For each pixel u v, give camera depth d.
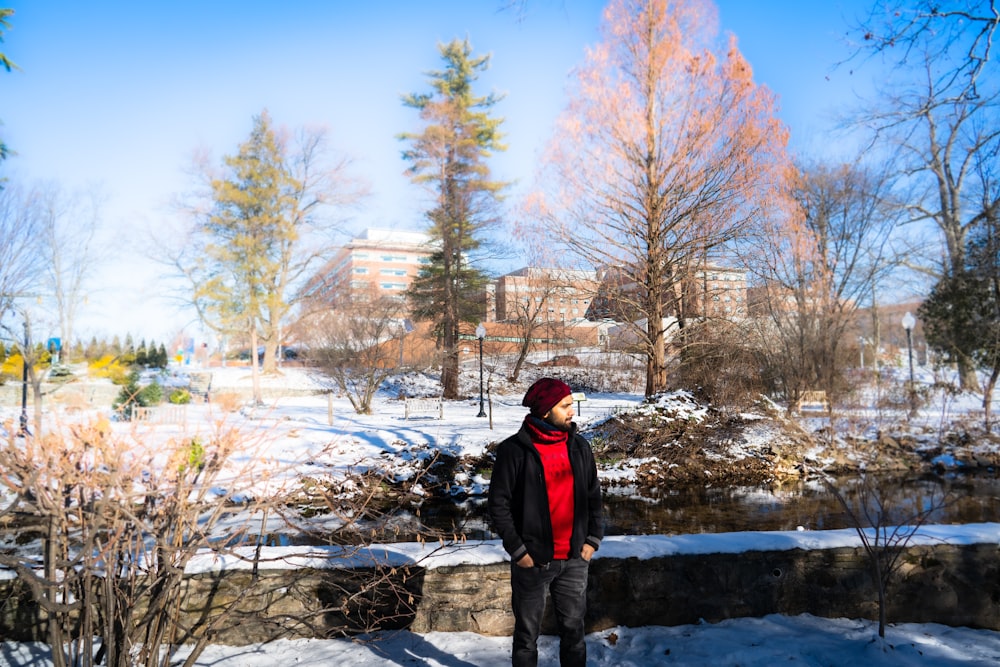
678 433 16.22
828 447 16.50
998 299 21.75
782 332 20.80
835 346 20.23
